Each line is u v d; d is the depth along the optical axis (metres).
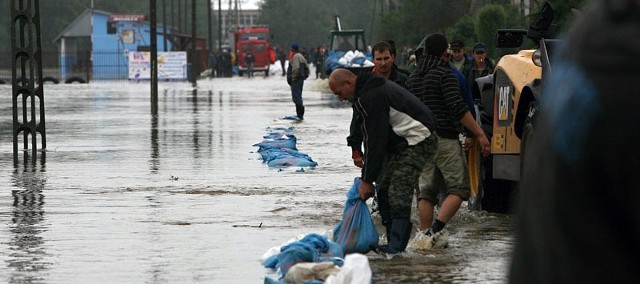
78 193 21.69
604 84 3.17
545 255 3.25
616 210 3.17
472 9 70.88
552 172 3.25
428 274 13.12
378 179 16.47
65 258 14.34
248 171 25.62
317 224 17.33
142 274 13.19
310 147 32.44
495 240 15.83
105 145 33.56
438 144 14.50
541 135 3.34
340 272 11.88
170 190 22.02
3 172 25.86
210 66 139.50
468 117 15.20
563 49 3.33
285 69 152.62
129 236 16.17
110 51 139.75
